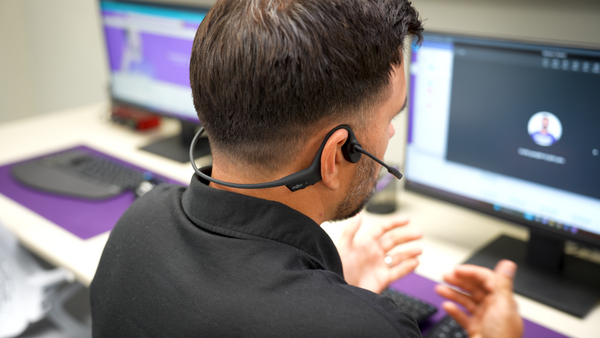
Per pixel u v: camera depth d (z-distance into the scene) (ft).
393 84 1.90
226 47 1.68
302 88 1.65
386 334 1.58
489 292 2.56
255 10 1.67
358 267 2.84
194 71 1.82
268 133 1.74
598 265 3.71
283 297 1.63
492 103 3.54
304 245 1.87
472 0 4.13
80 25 8.84
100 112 7.35
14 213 4.70
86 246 4.16
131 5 5.62
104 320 1.97
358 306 1.63
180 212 1.98
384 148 2.05
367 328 1.58
